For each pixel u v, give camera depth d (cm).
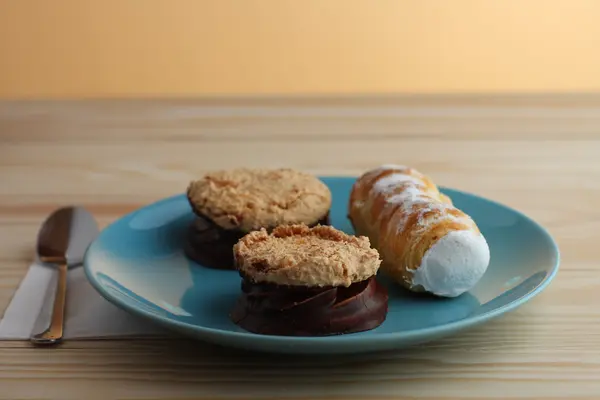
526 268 55
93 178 75
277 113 92
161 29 158
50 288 55
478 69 162
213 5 157
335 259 48
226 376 46
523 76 162
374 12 159
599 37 159
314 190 61
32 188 73
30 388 45
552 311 52
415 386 46
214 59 161
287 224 58
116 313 52
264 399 45
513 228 59
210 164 78
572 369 47
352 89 163
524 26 159
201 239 58
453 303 53
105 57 160
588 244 61
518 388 45
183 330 46
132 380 46
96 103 97
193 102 97
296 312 49
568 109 92
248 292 50
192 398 45
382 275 56
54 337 49
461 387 45
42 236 61
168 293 54
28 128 88
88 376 46
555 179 74
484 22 159
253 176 63
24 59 159
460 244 52
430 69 162
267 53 161
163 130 87
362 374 47
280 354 48
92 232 62
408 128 87
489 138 84
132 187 73
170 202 64
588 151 80
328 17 158
